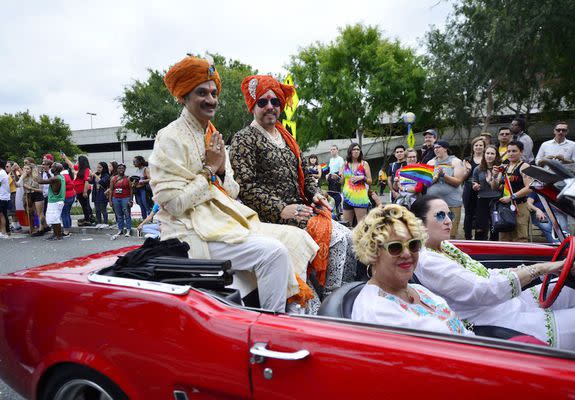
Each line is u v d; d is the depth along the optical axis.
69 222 11.02
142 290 1.86
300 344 1.53
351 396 1.43
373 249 1.89
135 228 10.51
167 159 2.44
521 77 17.53
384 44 24.27
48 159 10.84
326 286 2.92
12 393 3.21
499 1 16.61
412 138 9.70
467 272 2.30
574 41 15.70
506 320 2.39
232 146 3.04
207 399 1.70
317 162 11.02
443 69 20.83
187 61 2.51
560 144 6.43
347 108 24.61
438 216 2.40
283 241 2.69
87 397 2.05
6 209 11.06
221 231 2.47
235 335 1.63
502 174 5.59
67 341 1.95
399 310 1.82
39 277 2.15
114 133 49.56
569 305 2.56
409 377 1.37
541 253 2.84
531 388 1.24
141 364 1.79
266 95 3.03
